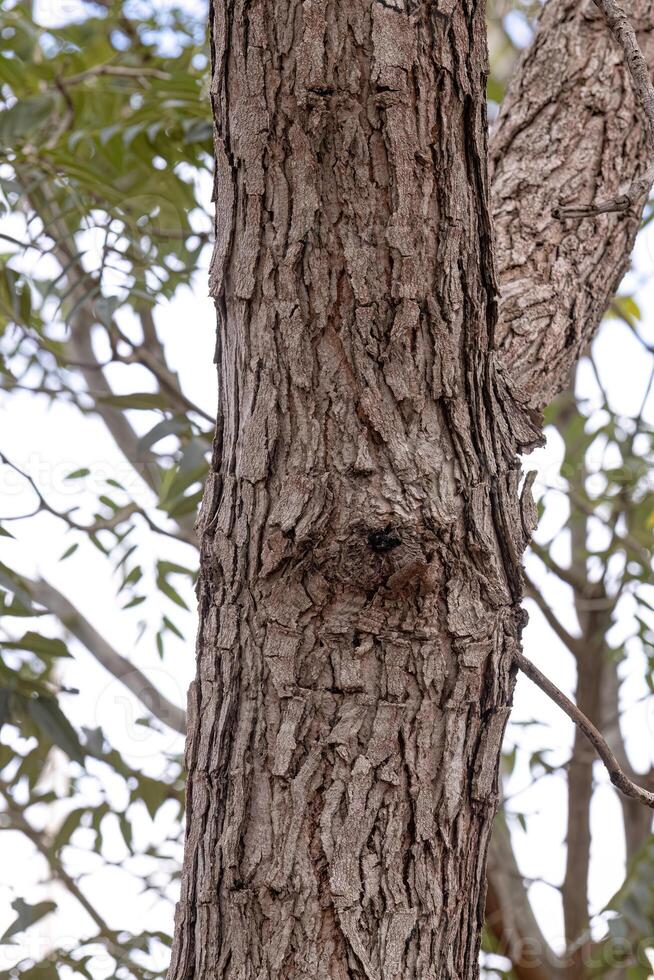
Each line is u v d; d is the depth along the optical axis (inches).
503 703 145.3
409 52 142.6
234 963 142.3
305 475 143.3
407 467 143.3
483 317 144.8
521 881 271.4
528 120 163.5
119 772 215.6
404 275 143.2
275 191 143.3
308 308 143.5
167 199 201.6
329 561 142.9
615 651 259.6
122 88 216.5
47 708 175.8
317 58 142.3
